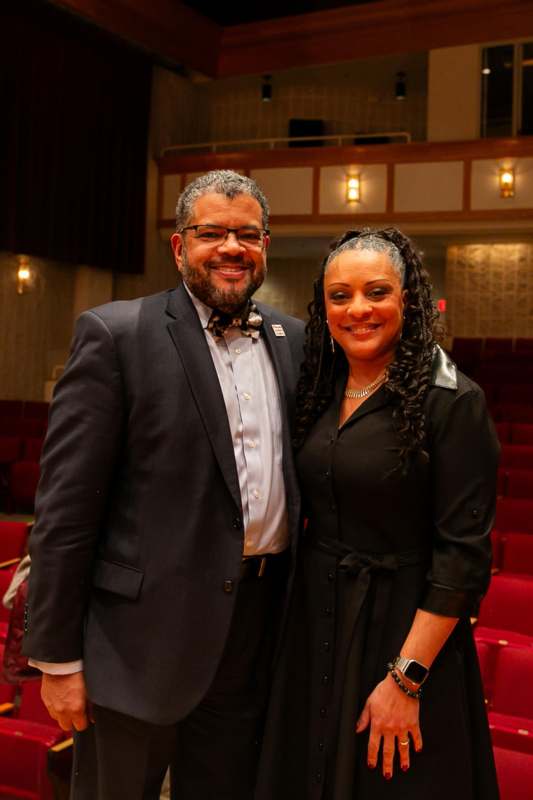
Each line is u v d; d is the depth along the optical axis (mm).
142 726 1133
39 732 1697
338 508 1142
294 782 1152
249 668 1227
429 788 1075
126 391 1136
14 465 5047
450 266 8500
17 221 7188
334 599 1134
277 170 8305
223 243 1177
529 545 2922
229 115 9695
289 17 8750
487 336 8367
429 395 1090
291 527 1168
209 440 1139
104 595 1141
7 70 7086
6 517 5055
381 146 8000
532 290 8227
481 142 7707
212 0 8672
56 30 7516
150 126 8734
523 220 7586
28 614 1123
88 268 8086
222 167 8445
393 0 8234
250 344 1237
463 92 8133
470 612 1072
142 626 1108
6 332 7453
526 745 1628
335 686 1114
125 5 7852
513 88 8133
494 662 1951
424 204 7891
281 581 1242
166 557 1110
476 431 1081
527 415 5645
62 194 7605
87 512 1111
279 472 1195
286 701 1162
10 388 7508
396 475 1091
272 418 1213
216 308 1204
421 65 8883
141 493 1131
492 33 7988
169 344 1167
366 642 1107
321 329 1212
